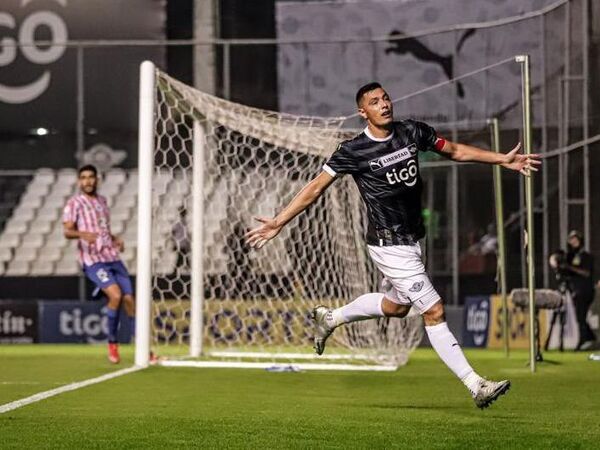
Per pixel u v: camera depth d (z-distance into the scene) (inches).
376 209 529.7
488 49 1304.1
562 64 1186.6
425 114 1359.5
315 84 1440.7
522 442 425.7
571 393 645.9
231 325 1120.2
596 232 1203.9
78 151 1466.5
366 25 1453.0
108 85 1475.1
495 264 1390.3
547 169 1214.9
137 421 488.4
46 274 1589.6
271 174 1029.8
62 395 615.5
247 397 610.5
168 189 1406.3
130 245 1599.4
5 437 436.5
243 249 1150.3
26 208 1603.1
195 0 1508.4
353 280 937.5
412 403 581.3
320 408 550.0
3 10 1499.8
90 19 1496.1
